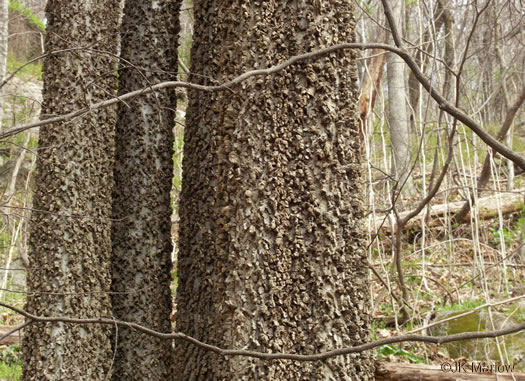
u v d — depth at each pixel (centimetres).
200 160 361
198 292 353
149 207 440
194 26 365
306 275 281
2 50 927
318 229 283
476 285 672
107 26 491
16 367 555
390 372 410
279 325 277
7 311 706
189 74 365
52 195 462
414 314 534
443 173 473
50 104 474
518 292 621
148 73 439
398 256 543
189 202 364
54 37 479
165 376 431
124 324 225
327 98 287
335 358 279
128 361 428
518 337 498
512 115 698
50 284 452
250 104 285
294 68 285
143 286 436
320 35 287
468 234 850
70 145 466
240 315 279
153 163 443
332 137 288
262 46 287
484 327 514
